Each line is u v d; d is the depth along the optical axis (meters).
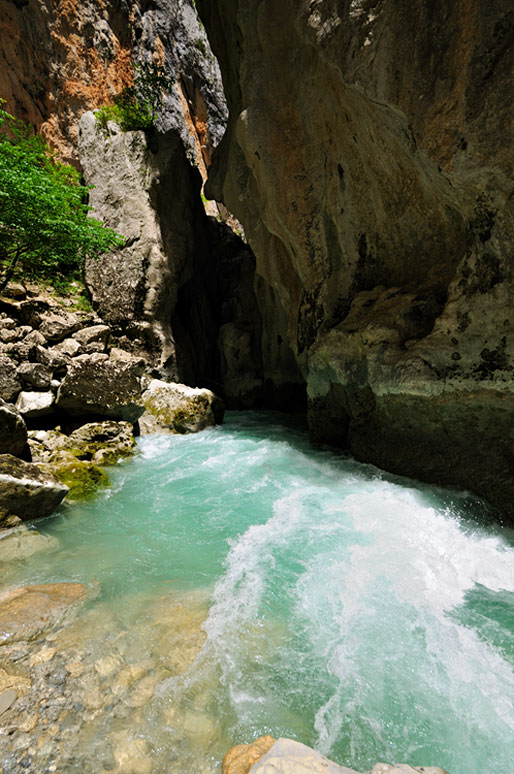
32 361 6.50
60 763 1.51
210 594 2.68
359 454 5.70
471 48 3.35
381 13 3.95
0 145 6.57
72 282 10.77
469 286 4.01
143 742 1.63
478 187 3.64
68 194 7.39
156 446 6.82
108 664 2.02
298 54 6.00
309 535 3.53
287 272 8.30
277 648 2.20
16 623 2.27
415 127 3.90
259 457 6.15
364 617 2.46
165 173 10.96
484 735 1.72
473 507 3.96
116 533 3.64
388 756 1.63
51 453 5.20
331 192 6.19
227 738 1.68
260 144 6.54
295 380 11.26
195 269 13.03
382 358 4.87
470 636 2.30
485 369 3.85
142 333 10.53
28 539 3.38
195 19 20.78
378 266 5.85
